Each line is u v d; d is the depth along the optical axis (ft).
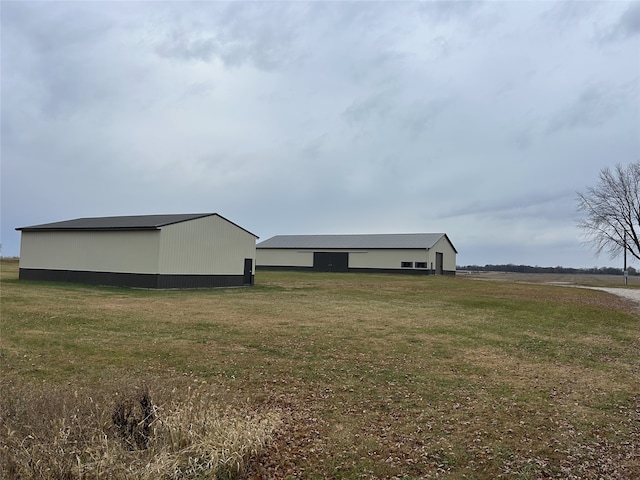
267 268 195.52
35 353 31.91
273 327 44.93
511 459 17.62
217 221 93.66
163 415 16.42
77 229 91.35
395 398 24.99
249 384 27.02
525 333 46.42
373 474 16.34
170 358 32.09
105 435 14.87
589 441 19.47
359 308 62.34
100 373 27.81
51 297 62.44
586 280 184.96
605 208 168.14
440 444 18.94
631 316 64.49
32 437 14.32
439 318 54.44
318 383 27.48
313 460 17.33
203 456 15.19
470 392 26.37
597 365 34.12
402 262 171.32
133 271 84.94
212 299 68.64
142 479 13.76
